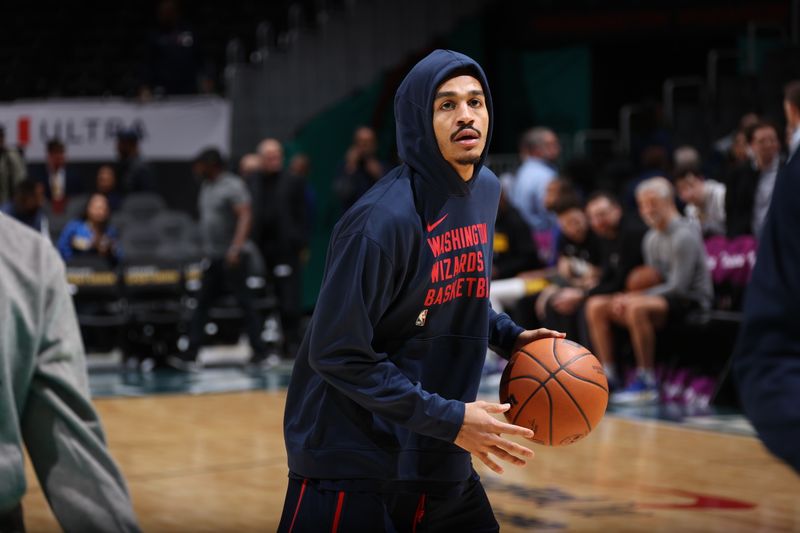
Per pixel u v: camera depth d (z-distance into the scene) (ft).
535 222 42.55
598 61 64.03
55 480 9.75
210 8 67.00
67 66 64.80
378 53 62.18
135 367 44.70
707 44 64.34
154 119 52.49
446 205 10.70
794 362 6.43
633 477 23.31
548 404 11.02
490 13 65.67
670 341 34.60
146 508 20.86
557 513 20.10
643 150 45.85
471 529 11.54
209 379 40.88
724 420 30.58
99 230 44.70
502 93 66.28
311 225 50.72
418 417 10.05
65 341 9.95
